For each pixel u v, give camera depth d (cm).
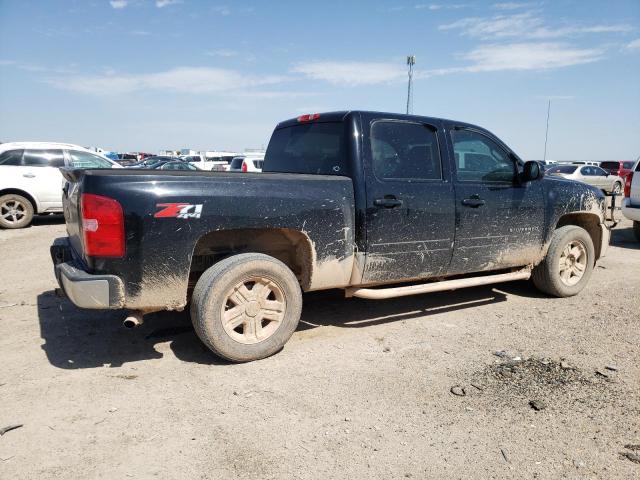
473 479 259
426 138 482
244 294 391
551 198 564
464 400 341
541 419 317
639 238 1016
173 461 271
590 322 505
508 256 536
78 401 334
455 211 484
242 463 270
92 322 488
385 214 444
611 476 261
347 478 259
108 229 344
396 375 379
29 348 423
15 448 281
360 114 450
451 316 525
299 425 308
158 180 357
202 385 358
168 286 363
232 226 377
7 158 1150
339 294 600
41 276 682
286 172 518
